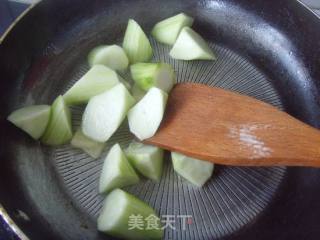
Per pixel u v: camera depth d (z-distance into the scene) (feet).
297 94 0.85
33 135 0.69
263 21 0.90
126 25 0.90
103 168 0.69
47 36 0.80
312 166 0.69
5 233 0.60
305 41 0.86
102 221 0.63
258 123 0.72
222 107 0.75
